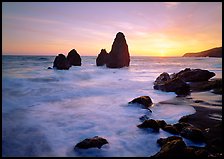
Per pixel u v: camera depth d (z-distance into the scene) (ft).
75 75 83.92
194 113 36.32
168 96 52.80
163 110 39.04
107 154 22.38
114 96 52.90
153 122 28.86
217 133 26.71
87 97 50.85
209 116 34.40
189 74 80.23
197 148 22.33
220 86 61.11
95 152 22.61
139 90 62.49
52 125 30.50
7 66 104.27
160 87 61.67
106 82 76.84
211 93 55.72
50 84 60.54
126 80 83.61
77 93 54.49
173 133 27.04
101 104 43.80
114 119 33.76
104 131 28.68
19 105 38.70
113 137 26.61
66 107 40.65
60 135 27.07
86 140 23.75
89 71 107.24
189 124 29.25
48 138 25.95
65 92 53.88
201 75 78.23
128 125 30.89
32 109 37.58
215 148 22.15
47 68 107.86
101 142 23.79
